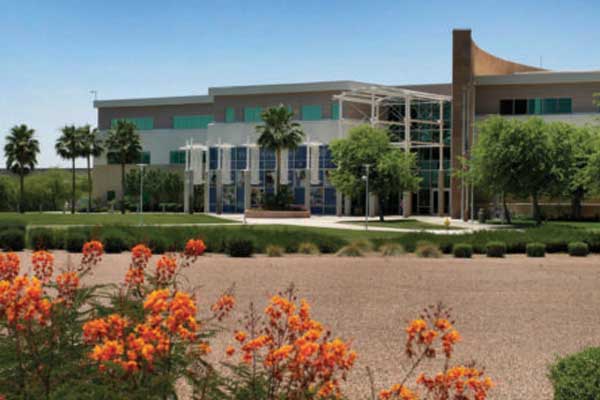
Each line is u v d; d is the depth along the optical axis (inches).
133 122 3316.9
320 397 159.0
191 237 1114.1
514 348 398.0
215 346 376.5
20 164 3154.5
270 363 162.2
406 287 635.5
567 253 1105.4
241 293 589.3
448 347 170.7
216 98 3181.6
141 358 160.1
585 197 2309.3
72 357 185.8
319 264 826.8
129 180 3435.0
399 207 2874.0
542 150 1883.6
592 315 505.4
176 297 163.2
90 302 232.2
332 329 445.1
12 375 177.8
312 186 2869.1
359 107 2977.4
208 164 3100.4
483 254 1089.4
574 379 226.5
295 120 2999.5
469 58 2534.5
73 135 3169.3
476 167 1972.2
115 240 1051.3
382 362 355.9
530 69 3211.1
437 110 2822.3
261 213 2578.7
